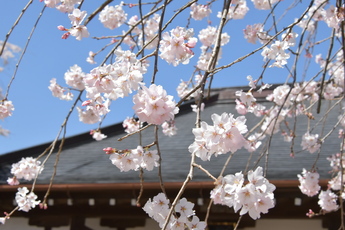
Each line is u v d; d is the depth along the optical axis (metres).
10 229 6.24
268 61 3.01
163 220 2.21
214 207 5.45
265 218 5.25
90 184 5.57
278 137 6.74
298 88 4.47
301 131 7.02
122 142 7.91
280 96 4.21
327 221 5.14
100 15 3.74
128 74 2.14
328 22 3.59
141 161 2.32
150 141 7.62
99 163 6.71
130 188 5.39
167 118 1.97
